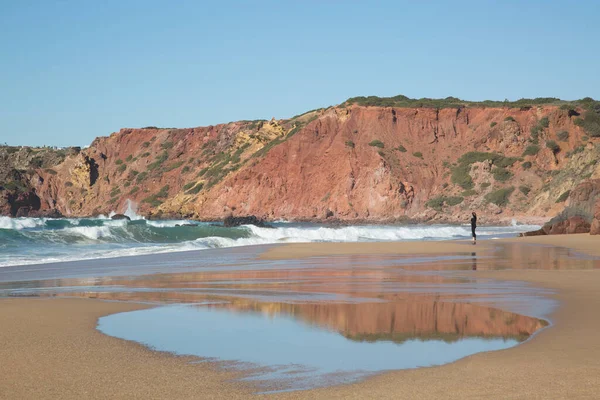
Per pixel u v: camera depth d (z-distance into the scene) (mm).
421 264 23188
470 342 9562
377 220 106125
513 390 6949
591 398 6598
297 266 23188
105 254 29531
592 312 11852
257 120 161750
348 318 11859
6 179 162500
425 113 125125
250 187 120312
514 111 121625
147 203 148375
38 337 10062
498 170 112125
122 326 11164
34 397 6977
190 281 18422
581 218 46500
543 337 9664
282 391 7164
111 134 174250
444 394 6891
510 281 17078
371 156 116812
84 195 163375
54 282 18391
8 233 35031
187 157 159500
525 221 95250
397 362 8406
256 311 12781
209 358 8750
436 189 113625
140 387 7352
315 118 135750
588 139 112562
